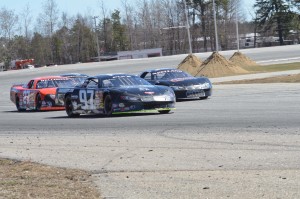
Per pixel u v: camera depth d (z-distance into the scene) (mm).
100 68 88000
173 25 158500
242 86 38750
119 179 10969
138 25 162875
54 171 12094
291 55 87062
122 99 23172
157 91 23500
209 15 158500
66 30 161750
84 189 10258
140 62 94625
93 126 20438
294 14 160875
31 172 12078
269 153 12242
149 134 16766
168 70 32188
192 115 21844
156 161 12438
